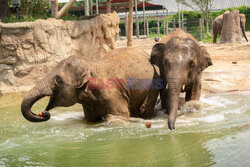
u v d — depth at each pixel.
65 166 3.80
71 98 5.75
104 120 6.33
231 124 5.39
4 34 10.52
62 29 11.73
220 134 4.73
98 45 13.07
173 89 5.79
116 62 6.41
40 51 11.04
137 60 6.64
